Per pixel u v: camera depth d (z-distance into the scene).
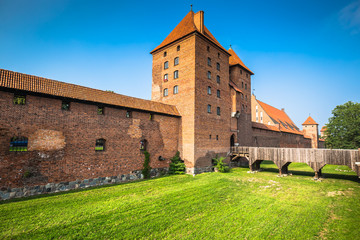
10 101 11.98
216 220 9.88
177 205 11.86
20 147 12.44
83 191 13.95
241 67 31.58
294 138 53.09
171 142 22.25
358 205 12.05
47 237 7.95
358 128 39.44
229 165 26.73
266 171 25.02
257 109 52.00
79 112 14.94
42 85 13.46
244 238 8.20
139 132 19.00
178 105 23.67
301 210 11.26
